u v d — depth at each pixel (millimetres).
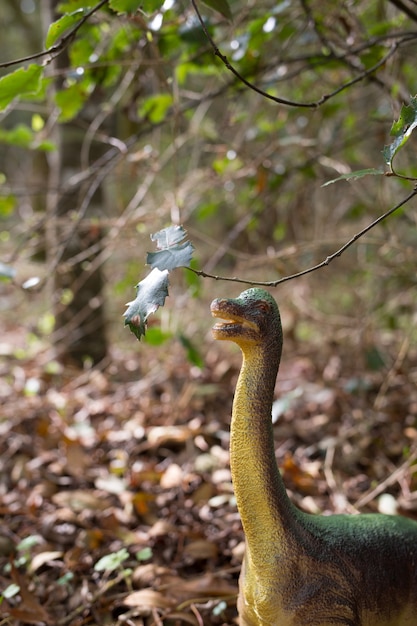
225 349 4770
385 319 4262
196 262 3104
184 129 4973
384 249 3723
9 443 3475
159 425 3648
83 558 2496
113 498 2957
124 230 3777
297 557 1643
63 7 2205
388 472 3105
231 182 3848
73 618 2211
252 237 4723
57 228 4238
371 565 1717
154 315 4191
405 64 3670
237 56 2709
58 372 4297
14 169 8602
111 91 4312
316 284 4848
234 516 2730
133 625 2143
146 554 2342
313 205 4883
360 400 3748
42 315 4961
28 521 2779
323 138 4363
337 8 2932
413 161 3588
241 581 1779
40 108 3758
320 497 2959
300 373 4461
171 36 2701
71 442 3262
